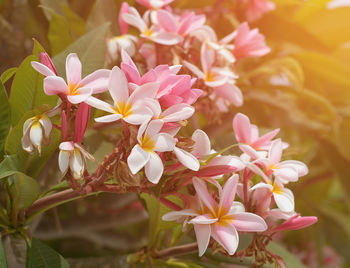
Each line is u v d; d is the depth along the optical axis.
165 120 0.79
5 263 0.83
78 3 1.20
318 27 1.45
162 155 0.80
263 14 1.35
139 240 1.59
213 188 0.89
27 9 1.12
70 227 1.30
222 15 1.26
